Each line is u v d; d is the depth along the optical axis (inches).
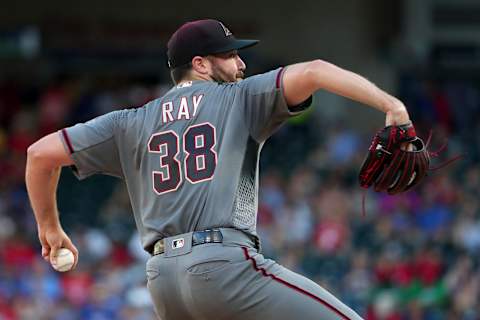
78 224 2645.2
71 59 3528.5
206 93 588.7
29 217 2561.5
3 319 1889.8
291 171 2994.6
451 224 2529.5
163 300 576.4
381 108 537.3
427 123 3518.7
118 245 2330.2
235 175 569.6
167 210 575.5
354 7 3612.2
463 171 3011.8
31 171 601.3
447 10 3850.9
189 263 559.8
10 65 3545.8
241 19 3587.6
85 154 597.9
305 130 3216.0
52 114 3174.2
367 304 2139.5
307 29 3602.4
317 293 560.7
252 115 574.6
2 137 3051.2
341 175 2795.3
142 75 3558.1
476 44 3863.2
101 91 3393.2
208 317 564.7
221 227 563.5
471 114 3720.5
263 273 558.3
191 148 576.4
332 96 3457.2
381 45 3639.3
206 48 602.2
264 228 2401.6
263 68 3577.8
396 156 543.5
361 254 2292.1
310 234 2443.4
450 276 2186.3
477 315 2068.2
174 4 3548.2
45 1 3528.5
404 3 3646.7
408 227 2519.7
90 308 1966.0
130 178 599.2
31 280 2018.9
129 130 595.2
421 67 3720.5
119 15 3540.8
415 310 2097.7
